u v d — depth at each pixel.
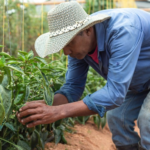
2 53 1.75
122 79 1.61
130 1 6.02
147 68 1.85
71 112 1.65
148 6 9.60
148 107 1.92
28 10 6.06
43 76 1.76
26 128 1.87
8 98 1.49
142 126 1.94
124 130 2.29
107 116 2.34
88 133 2.83
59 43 1.57
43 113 1.60
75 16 1.59
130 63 1.62
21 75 1.85
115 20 1.69
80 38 1.65
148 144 1.95
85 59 1.99
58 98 2.00
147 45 1.78
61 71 2.13
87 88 2.69
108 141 2.83
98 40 1.71
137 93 2.27
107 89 1.65
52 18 1.62
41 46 1.75
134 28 1.65
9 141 1.83
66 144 2.44
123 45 1.59
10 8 5.69
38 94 2.02
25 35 5.93
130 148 2.31
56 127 2.11
